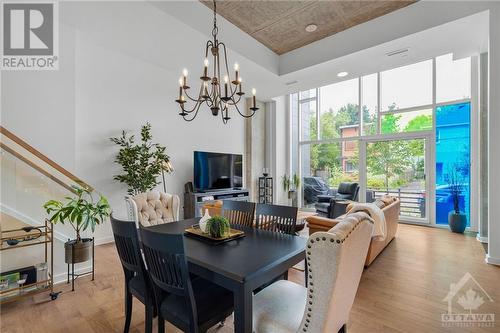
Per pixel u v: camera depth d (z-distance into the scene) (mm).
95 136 3904
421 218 5238
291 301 1371
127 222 1520
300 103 7324
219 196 5477
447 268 2928
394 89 5645
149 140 4559
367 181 5977
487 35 3227
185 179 5195
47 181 2650
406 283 2570
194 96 5328
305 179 7207
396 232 4512
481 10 2799
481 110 3941
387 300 2250
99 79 3959
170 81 4934
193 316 1237
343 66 4000
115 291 2434
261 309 1305
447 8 2930
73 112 2947
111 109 4094
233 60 3752
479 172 4059
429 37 3207
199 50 3475
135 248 1509
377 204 3477
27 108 2641
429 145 5164
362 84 6117
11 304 2191
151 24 2871
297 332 1082
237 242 1720
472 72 4609
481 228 3982
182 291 1247
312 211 6965
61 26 2857
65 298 2303
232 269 1250
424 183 5223
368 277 2709
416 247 3697
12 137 2445
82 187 2842
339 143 6516
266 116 7207
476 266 2969
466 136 4793
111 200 4051
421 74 5305
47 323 1939
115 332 1836
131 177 3893
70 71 2924
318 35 3783
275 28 3592
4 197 2428
